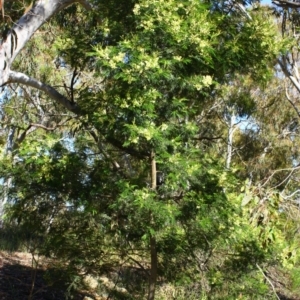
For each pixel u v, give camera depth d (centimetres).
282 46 602
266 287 571
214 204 504
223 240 530
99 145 541
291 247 580
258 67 590
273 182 1148
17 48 521
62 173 523
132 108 450
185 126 501
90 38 580
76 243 593
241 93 1127
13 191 560
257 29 573
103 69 476
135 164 570
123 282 645
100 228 559
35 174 521
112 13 556
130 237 541
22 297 802
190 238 541
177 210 469
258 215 593
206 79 490
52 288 763
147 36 466
